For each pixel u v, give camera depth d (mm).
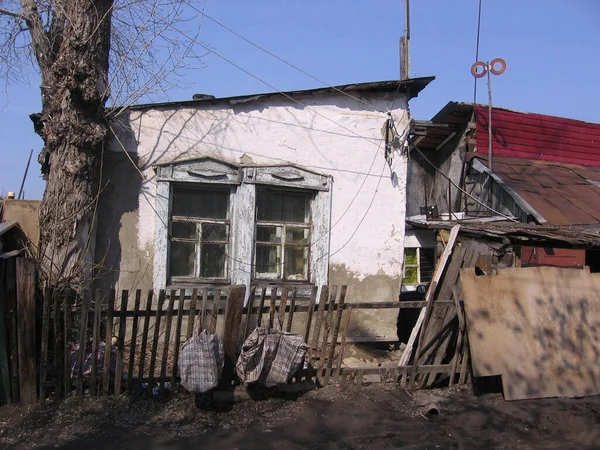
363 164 7590
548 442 4684
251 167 7055
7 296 4715
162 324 6602
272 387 5230
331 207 7445
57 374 4781
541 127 13281
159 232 6691
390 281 7699
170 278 6848
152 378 4965
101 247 6473
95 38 5844
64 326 4770
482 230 7316
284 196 7410
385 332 7621
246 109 7090
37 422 4480
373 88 7523
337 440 4547
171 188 6816
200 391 4754
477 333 5605
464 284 5734
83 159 5852
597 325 6043
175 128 6789
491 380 5879
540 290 5969
